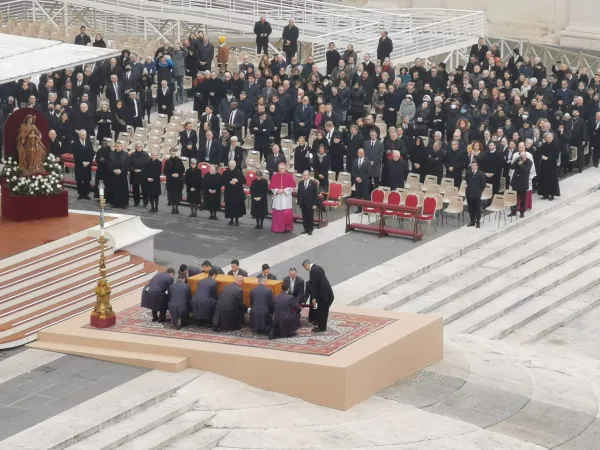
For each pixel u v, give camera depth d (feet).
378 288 226.38
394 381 194.18
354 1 422.82
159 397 182.29
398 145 263.90
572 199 275.39
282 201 249.75
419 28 352.08
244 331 198.18
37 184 232.53
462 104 287.48
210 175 255.50
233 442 174.70
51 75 300.81
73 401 180.24
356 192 258.57
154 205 262.06
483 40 322.55
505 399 191.62
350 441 174.60
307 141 284.00
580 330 232.94
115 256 225.15
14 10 386.52
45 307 208.44
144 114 306.14
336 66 313.12
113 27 388.37
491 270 242.17
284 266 234.17
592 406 192.13
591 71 367.45
